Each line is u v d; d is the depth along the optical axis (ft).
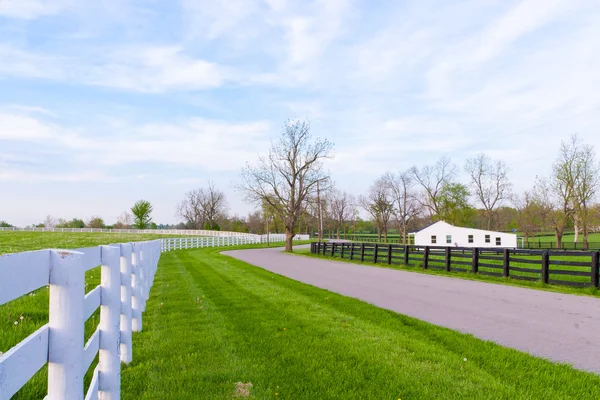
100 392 11.25
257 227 315.78
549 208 179.93
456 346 18.44
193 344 18.04
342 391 13.17
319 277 49.55
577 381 14.07
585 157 162.81
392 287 40.06
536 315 26.23
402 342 18.93
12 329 16.30
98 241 132.36
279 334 19.95
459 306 29.45
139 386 13.12
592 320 24.73
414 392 13.06
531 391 13.20
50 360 7.02
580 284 38.58
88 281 32.73
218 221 345.72
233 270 56.03
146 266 28.84
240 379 14.02
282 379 14.02
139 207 299.38
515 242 141.28
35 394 11.28
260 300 30.01
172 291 34.24
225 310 26.04
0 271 4.96
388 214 266.77
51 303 7.07
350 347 17.95
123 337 15.43
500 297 33.76
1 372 5.05
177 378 13.84
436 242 152.87
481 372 14.94
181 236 211.61
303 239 281.95
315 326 21.79
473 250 51.60
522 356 16.87
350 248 84.74
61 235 176.65
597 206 163.22
